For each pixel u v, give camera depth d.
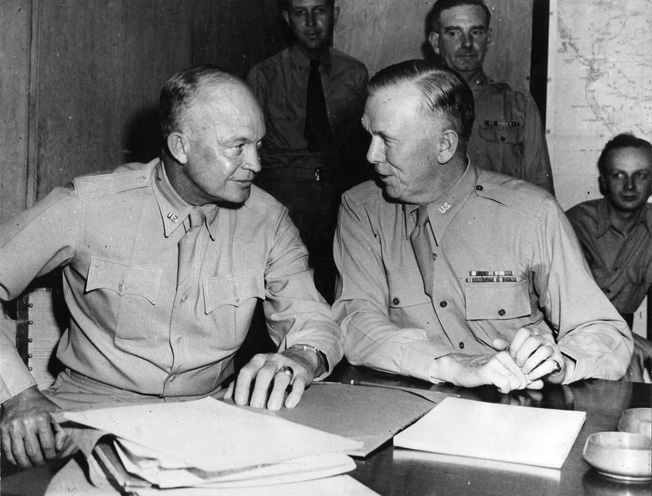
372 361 1.57
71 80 2.29
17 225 1.48
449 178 1.77
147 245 1.54
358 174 3.63
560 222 1.76
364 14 3.90
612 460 0.86
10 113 2.09
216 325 1.57
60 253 1.52
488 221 1.79
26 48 2.08
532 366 1.33
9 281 1.46
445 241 1.80
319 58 3.60
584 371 1.42
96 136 2.45
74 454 0.95
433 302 1.80
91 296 1.54
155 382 1.55
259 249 1.63
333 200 3.56
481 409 1.14
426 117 1.65
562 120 3.57
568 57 3.55
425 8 3.84
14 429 1.19
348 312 1.79
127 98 2.64
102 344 1.55
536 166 3.33
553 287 1.73
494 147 3.29
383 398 1.20
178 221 1.54
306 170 3.55
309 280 1.66
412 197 1.77
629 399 1.28
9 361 1.30
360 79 3.71
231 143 1.43
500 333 1.78
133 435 0.86
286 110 3.59
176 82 1.46
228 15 3.54
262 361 1.24
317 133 3.57
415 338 1.56
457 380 1.39
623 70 3.49
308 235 3.51
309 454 0.85
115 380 1.55
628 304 3.36
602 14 3.49
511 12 3.61
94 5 2.40
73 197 1.52
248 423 0.96
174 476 0.78
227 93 1.43
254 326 3.20
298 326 1.58
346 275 1.86
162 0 2.87
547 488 0.84
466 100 1.71
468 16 3.18
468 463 0.92
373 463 0.92
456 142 1.71
